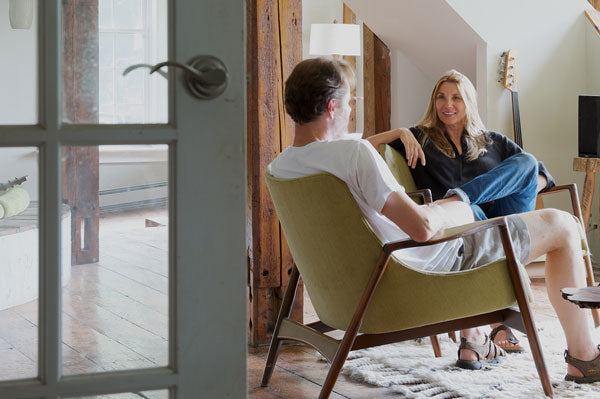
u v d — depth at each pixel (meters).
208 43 1.15
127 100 1.13
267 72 2.96
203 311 1.17
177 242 1.15
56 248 1.11
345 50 5.99
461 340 2.69
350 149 2.08
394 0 4.79
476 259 2.31
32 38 1.08
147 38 1.13
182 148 1.14
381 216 2.20
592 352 2.49
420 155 3.09
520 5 4.62
